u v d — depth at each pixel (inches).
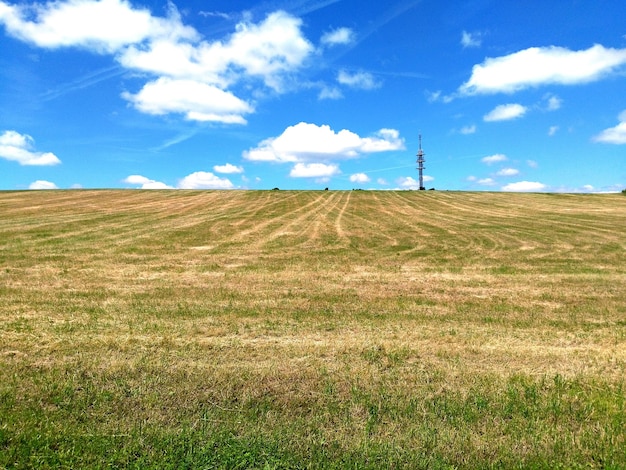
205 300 385.7
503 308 371.6
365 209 1414.9
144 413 185.2
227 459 156.1
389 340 279.0
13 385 206.7
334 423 180.5
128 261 593.9
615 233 922.1
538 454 163.0
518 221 1144.2
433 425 179.5
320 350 257.0
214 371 222.4
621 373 231.5
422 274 532.1
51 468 152.1
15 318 321.4
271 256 653.3
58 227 912.9
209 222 1054.4
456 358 248.8
